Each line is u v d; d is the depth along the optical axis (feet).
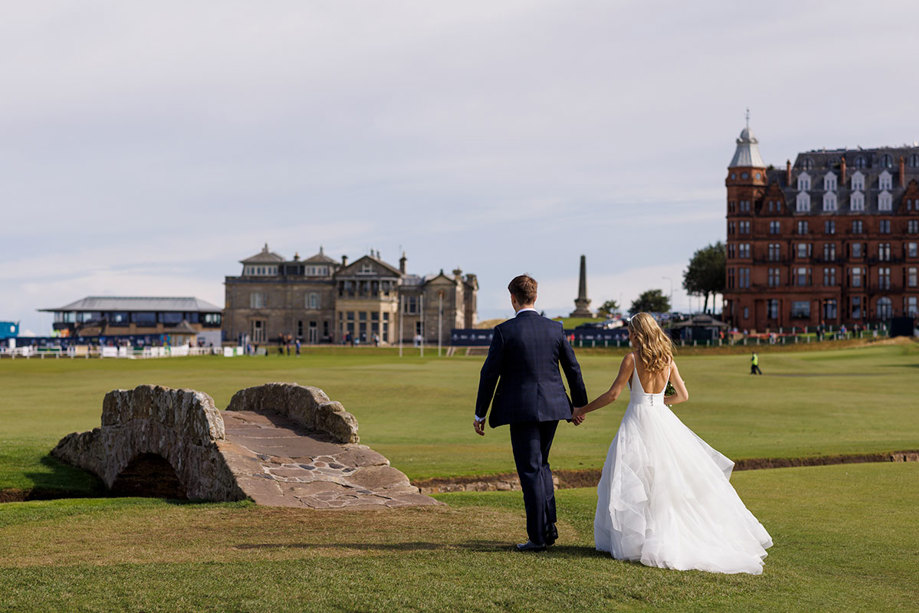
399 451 82.79
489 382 31.27
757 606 25.38
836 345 386.73
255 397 67.72
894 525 39.88
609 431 109.40
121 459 62.54
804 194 506.89
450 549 32.37
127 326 621.72
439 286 529.04
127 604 24.90
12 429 105.40
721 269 604.90
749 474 60.08
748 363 288.92
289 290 537.24
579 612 24.39
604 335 422.00
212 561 30.55
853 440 94.84
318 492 45.16
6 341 523.70
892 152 534.78
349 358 352.08
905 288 499.10
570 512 41.86
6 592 26.21
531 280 32.60
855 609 25.34
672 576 28.32
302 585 26.68
